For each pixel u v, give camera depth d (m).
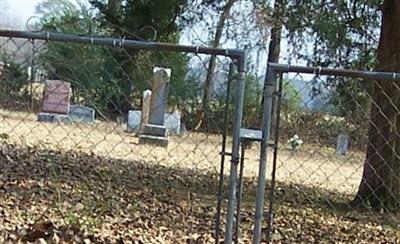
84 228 5.54
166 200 8.62
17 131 15.10
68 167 11.02
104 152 14.45
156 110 17.75
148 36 16.44
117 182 9.99
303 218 8.20
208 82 5.50
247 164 13.94
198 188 10.16
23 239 5.09
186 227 6.68
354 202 9.95
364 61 18.42
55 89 11.57
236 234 4.08
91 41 3.92
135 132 18.50
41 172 9.88
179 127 17.91
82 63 9.28
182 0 26.61
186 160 14.06
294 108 9.15
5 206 6.68
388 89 9.42
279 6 20.38
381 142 9.70
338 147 16.02
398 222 8.52
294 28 20.00
